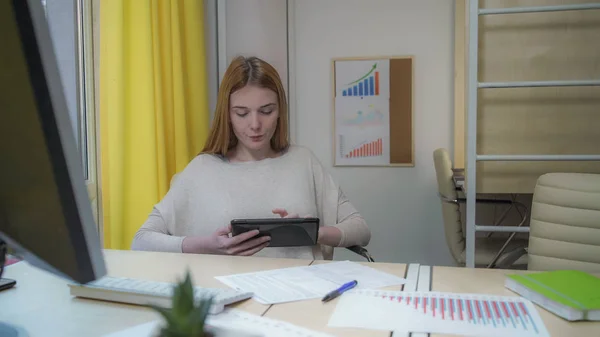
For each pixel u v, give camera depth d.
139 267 1.27
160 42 2.48
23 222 0.62
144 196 2.33
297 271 1.22
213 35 3.13
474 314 0.92
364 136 3.55
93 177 2.21
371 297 1.01
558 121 2.00
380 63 3.50
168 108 2.52
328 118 3.59
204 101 2.87
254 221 1.41
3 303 0.98
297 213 1.76
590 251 1.47
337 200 1.89
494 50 2.01
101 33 2.16
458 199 2.66
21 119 0.59
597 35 1.96
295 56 3.60
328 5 3.55
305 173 1.86
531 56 2.00
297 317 0.91
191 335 0.50
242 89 1.76
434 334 0.83
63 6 2.13
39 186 0.61
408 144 3.51
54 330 0.83
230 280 1.14
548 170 2.02
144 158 2.32
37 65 0.57
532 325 0.87
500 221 3.18
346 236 1.68
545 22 1.98
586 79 1.98
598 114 1.98
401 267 1.27
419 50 3.48
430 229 3.53
